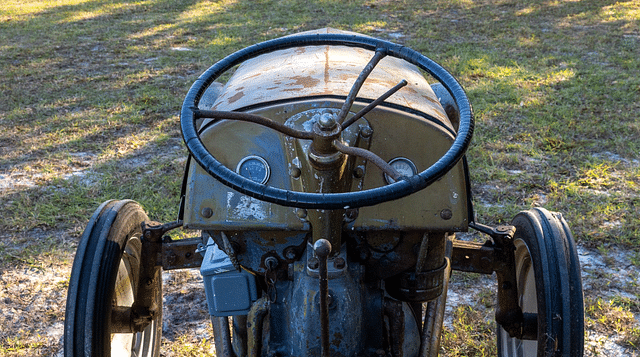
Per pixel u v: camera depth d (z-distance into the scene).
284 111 2.00
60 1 14.34
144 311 2.53
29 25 11.71
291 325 1.91
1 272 3.82
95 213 2.38
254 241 2.03
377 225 1.96
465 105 1.76
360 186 1.96
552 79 7.56
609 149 5.51
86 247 2.23
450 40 9.91
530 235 2.34
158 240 2.51
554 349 2.08
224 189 2.01
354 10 12.47
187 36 10.58
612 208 4.43
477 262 2.46
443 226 1.98
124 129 6.27
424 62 1.95
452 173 2.02
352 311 1.85
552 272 2.15
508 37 9.96
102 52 9.62
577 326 2.08
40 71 8.53
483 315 3.37
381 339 1.99
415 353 2.21
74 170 5.33
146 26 11.48
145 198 4.72
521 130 5.95
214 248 2.21
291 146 1.97
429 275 2.09
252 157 2.00
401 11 12.35
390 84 2.30
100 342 2.16
